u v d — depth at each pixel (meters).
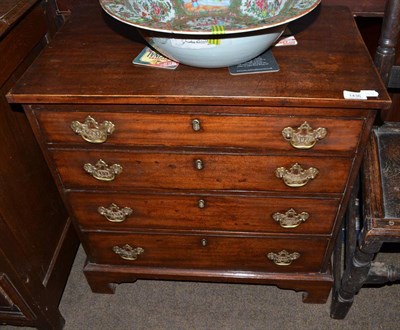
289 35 1.05
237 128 0.95
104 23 1.12
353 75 0.92
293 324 1.36
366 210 1.05
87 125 0.97
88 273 1.36
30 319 1.25
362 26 1.33
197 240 1.23
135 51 1.02
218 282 1.43
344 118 0.91
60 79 0.94
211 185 1.08
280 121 0.93
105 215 1.17
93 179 1.09
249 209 1.13
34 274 1.20
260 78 0.92
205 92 0.89
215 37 0.83
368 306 1.39
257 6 1.05
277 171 1.02
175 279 1.36
